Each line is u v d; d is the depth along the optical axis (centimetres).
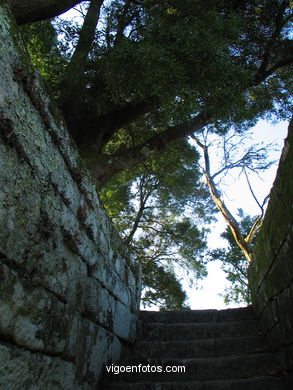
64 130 255
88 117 608
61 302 253
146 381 366
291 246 320
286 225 328
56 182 241
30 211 204
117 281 414
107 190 1264
